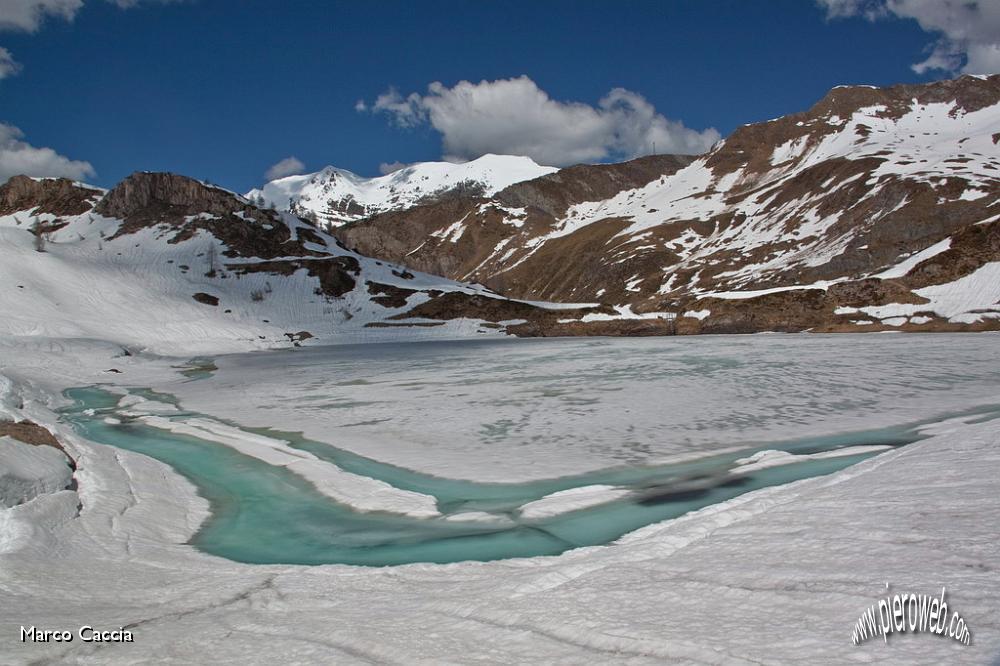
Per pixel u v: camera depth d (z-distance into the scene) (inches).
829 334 2856.8
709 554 343.9
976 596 240.7
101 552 451.5
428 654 243.0
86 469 647.1
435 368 1868.8
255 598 343.6
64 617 311.9
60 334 2571.4
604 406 1069.8
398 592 344.8
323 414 1082.1
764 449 735.7
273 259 4547.2
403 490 619.8
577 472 669.3
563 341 3245.6
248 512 570.6
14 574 382.0
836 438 770.2
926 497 387.9
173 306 3420.3
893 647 208.1
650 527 466.6
